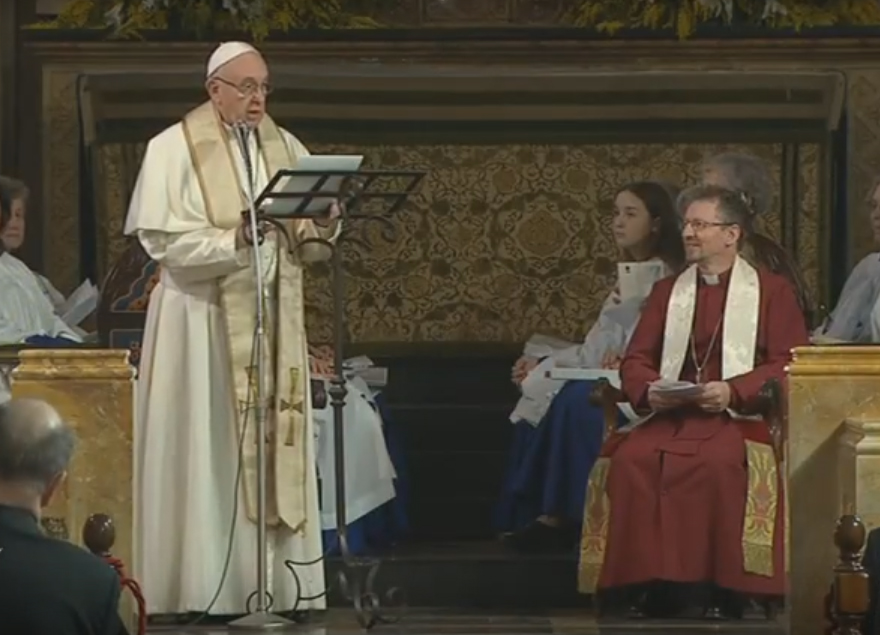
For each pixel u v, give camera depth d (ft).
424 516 147.95
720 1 151.84
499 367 157.99
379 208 157.17
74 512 110.52
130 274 146.00
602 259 158.20
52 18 161.17
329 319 157.99
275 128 121.70
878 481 106.01
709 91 154.30
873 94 153.79
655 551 118.83
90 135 153.79
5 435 75.20
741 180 152.25
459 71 153.89
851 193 154.51
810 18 152.87
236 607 116.78
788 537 111.04
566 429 133.39
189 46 152.46
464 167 157.69
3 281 138.62
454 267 158.51
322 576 118.52
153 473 117.29
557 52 154.20
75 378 110.83
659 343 125.59
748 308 124.57
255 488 116.78
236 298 118.21
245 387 117.70
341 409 116.26
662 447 120.06
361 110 155.02
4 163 158.61
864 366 110.11
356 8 157.48
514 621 118.83
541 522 134.41
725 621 118.42
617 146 156.97
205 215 118.21
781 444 120.16
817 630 110.11
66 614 73.67
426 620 118.62
